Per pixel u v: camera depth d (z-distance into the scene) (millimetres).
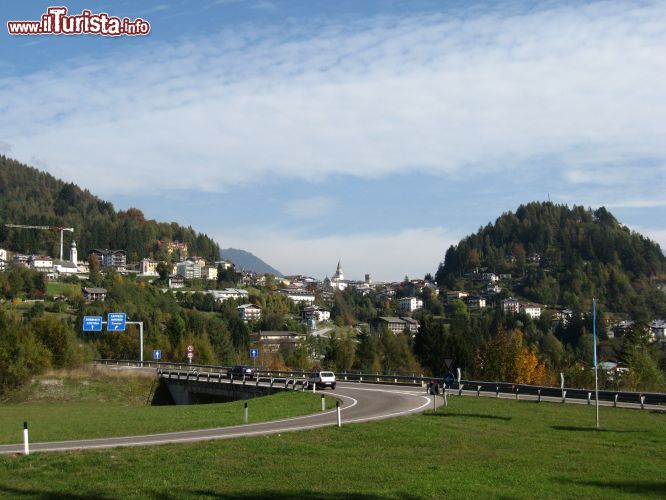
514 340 100250
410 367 113312
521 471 22297
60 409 59594
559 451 26641
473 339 130875
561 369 98188
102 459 24250
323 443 28641
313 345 164375
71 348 95438
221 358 137000
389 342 125438
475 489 19500
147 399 81750
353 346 133000
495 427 33781
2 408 62844
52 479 21344
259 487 19938
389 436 30484
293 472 22156
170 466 23219
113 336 132125
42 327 94875
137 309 180625
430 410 42062
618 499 18609
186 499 18453
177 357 124938
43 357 86812
